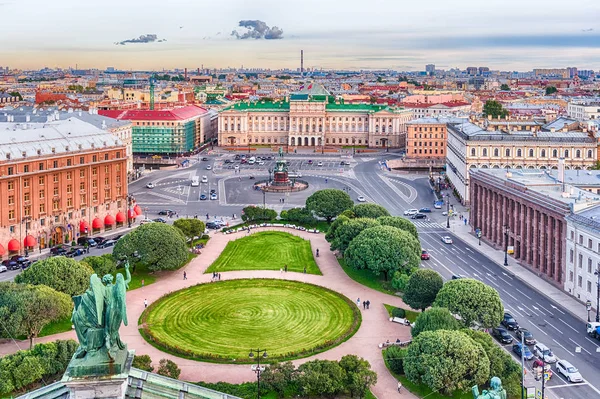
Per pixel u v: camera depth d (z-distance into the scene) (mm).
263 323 192750
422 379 142750
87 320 56438
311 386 142375
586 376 157000
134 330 186250
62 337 179500
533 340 177000
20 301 167250
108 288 58062
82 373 55719
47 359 145500
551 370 160250
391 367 158375
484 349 148125
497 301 174875
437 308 164375
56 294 175375
